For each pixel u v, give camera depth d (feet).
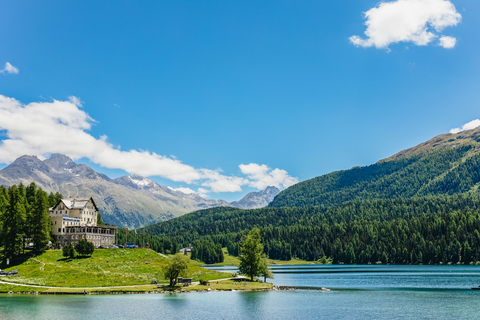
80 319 302.25
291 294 447.42
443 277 636.07
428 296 420.77
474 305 361.51
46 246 572.51
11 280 451.94
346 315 323.57
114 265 523.29
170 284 467.52
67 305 357.41
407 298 408.67
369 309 348.59
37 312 323.57
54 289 427.33
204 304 376.89
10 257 520.01
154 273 510.17
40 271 484.74
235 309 352.49
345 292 464.65
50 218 627.87
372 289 490.08
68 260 529.45
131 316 316.60
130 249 588.50
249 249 536.01
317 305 372.38
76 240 619.26
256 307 362.74
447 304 368.27
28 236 540.93
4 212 533.14
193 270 582.35
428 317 310.24
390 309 346.74
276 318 313.53
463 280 582.35
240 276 588.09
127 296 415.44
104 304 366.84
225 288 474.49
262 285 505.25
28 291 420.36
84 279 468.75
